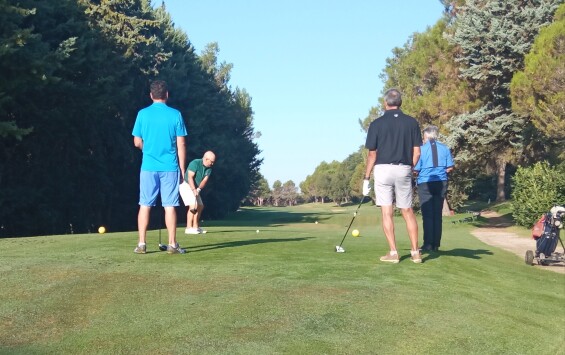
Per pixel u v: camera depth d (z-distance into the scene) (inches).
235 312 193.0
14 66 900.6
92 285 221.3
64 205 1320.1
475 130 1126.4
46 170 1240.8
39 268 247.9
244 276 247.3
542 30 875.4
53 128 1170.6
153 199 299.1
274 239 407.2
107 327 173.8
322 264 286.4
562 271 417.7
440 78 1334.9
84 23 1181.1
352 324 190.5
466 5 1191.6
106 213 1552.7
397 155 296.8
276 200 6530.5
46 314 184.2
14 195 1122.7
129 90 1366.9
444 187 402.9
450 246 495.2
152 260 277.6
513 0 1071.0
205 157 461.1
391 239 306.0
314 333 178.9
